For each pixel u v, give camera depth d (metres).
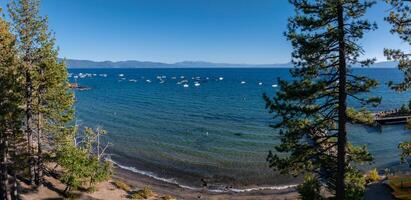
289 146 17.67
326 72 16.53
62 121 29.19
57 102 28.56
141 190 37.84
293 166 17.97
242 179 43.72
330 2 15.08
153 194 37.75
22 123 27.52
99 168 33.94
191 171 46.53
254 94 148.00
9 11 27.03
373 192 34.44
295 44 16.34
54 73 27.95
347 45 15.64
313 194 23.06
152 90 169.50
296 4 15.99
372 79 15.47
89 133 43.38
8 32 26.45
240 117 86.50
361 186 23.70
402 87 15.76
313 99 16.81
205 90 170.38
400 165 48.69
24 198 28.11
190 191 39.94
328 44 15.68
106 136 65.50
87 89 172.50
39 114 28.70
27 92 27.67
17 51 27.17
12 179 30.41
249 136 65.12
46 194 30.19
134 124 78.12
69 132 30.03
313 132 17.34
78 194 32.34
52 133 29.91
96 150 55.47
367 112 16.52
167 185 41.69
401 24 15.53
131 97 135.38
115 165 48.72
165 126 75.44
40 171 30.92
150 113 93.94
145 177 44.22
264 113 92.56
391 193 33.56
